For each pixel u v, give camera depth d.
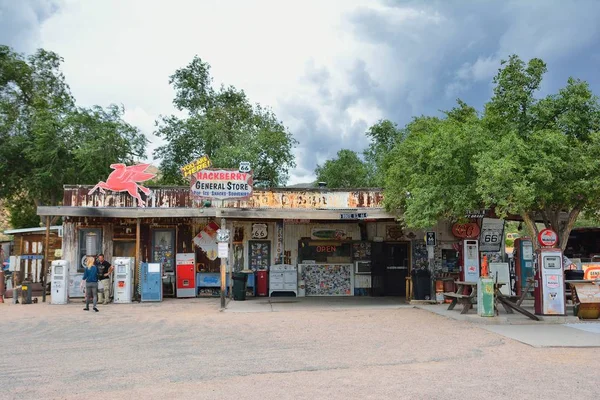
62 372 8.09
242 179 19.47
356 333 11.89
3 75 34.41
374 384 7.26
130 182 21.00
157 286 19.88
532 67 14.90
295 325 13.22
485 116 15.64
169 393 6.84
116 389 7.05
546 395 6.70
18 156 31.34
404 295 21.80
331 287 21.92
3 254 27.56
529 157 13.34
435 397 6.59
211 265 21.91
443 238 21.81
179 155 37.22
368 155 38.00
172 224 21.88
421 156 16.11
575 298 14.78
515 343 10.51
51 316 15.48
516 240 19.16
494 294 14.88
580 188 13.49
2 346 10.45
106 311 16.81
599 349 9.91
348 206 21.27
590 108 14.57
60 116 31.00
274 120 38.97
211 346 10.34
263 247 22.11
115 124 30.67
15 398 6.62
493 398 6.56
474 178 15.04
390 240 22.02
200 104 39.56
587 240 28.52
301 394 6.75
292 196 21.27
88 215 19.50
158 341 10.96
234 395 6.73
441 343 10.55
